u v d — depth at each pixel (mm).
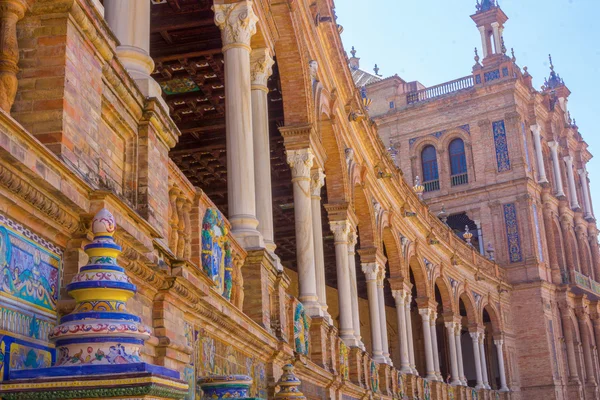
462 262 36625
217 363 8492
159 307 6406
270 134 18875
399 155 48031
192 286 6875
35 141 4211
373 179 24719
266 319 10742
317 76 17438
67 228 4824
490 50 47625
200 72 16266
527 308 43844
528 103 47312
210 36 15188
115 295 3930
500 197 45000
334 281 33094
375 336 23469
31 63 5051
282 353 11281
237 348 9469
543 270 44719
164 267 6352
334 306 33562
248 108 11430
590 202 55156
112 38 5914
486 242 44812
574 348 46188
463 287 37312
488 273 41156
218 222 8781
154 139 6672
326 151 19516
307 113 15812
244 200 11055
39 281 4523
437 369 31594
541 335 43250
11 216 4223
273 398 9953
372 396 20688
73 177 4750
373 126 24328
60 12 5109
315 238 16812
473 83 46938
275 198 23016
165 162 6980
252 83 13195
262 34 13172
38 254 4547
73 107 5125
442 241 33969
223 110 18047
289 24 15102
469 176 45844
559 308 45906
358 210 23875
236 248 9938
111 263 4059
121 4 7277
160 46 15383
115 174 6109
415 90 49875
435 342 32062
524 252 44188
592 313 49000
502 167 45188
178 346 6594
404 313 27703
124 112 6199
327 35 18391
